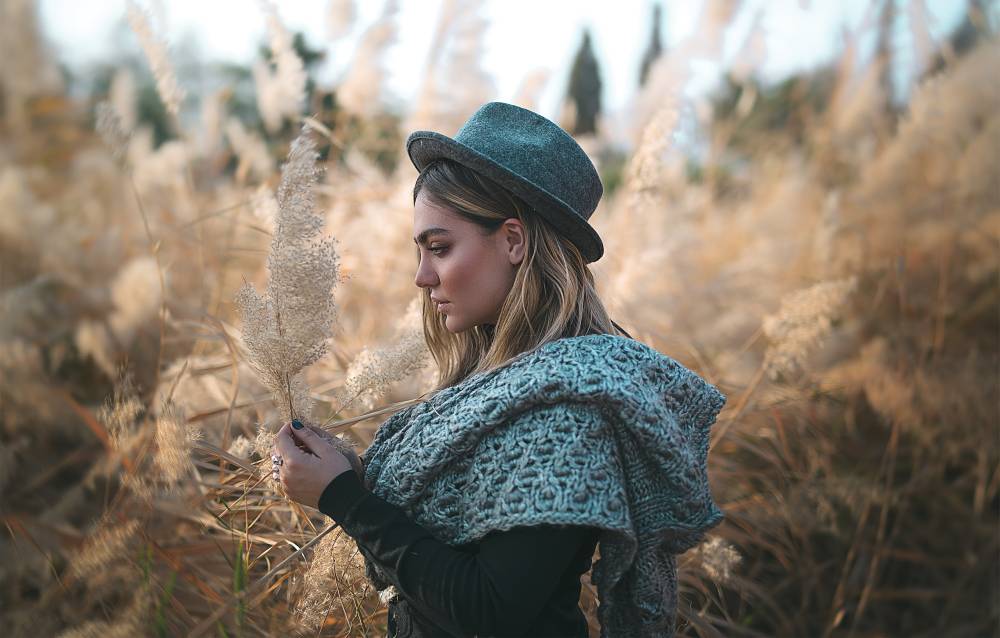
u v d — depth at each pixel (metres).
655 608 1.29
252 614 1.84
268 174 3.30
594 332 1.40
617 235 3.18
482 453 1.21
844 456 3.17
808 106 5.34
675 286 3.65
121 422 1.95
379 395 1.59
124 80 3.30
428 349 1.63
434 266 1.37
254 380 2.47
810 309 2.42
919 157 4.16
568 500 1.12
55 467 2.34
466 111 3.52
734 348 3.40
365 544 1.24
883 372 3.05
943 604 3.00
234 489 1.99
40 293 2.92
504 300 1.36
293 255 1.33
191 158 3.50
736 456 3.02
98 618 1.84
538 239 1.35
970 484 3.19
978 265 3.65
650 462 1.23
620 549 1.20
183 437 1.80
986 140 3.84
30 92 3.93
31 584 1.99
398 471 1.30
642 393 1.20
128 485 1.91
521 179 1.30
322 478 1.30
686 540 1.36
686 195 4.72
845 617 2.84
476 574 1.15
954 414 3.08
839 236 3.83
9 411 2.44
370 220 3.27
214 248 3.01
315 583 1.67
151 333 2.72
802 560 2.84
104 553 1.73
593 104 6.34
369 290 3.11
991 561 2.97
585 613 2.09
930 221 3.82
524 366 1.25
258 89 3.18
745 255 4.12
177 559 1.92
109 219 3.43
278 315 1.35
